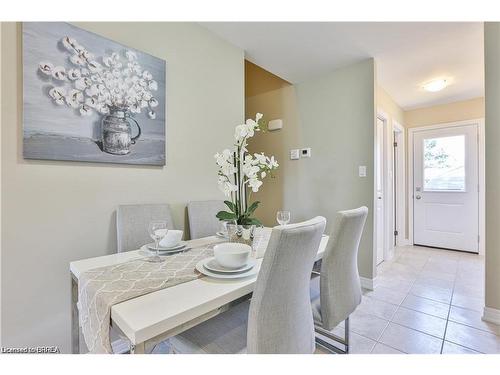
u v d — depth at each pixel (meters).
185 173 2.13
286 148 3.46
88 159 1.56
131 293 0.90
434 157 4.23
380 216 3.52
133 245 1.62
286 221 1.58
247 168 1.35
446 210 4.12
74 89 1.50
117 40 1.71
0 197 1.29
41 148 1.39
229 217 1.35
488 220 1.98
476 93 3.70
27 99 1.35
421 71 3.01
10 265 1.33
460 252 3.94
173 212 2.04
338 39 2.38
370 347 1.67
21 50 1.34
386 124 3.61
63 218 1.49
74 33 1.50
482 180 3.82
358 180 2.82
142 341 0.70
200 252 1.41
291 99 3.41
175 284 0.98
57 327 1.47
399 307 2.22
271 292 0.90
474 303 2.28
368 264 2.69
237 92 2.55
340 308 1.34
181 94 2.10
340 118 2.96
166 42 1.99
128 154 1.74
